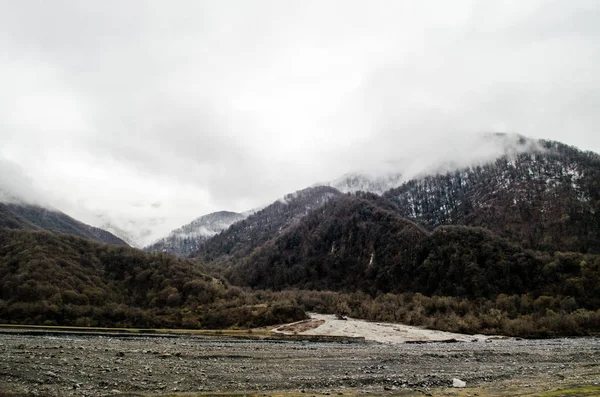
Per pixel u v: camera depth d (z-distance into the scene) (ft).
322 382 102.37
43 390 82.02
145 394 83.05
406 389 96.17
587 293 458.09
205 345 187.73
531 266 559.79
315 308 521.65
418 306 443.73
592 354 185.78
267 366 125.90
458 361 152.76
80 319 301.84
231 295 425.28
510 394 88.12
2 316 295.48
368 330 334.44
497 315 377.09
